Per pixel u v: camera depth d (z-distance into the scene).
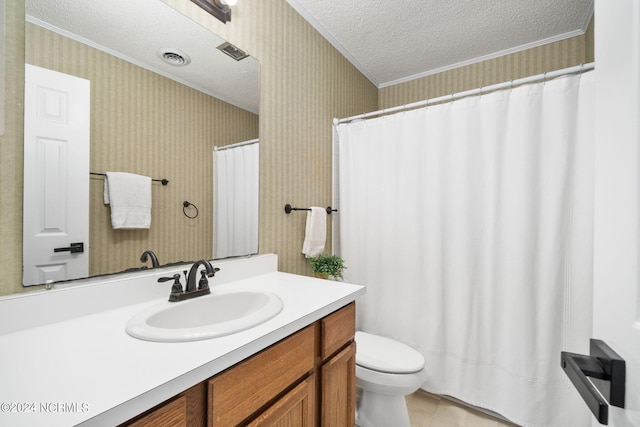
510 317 1.53
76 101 0.92
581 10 1.78
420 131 1.80
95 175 0.97
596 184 0.50
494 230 1.58
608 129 0.47
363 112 2.53
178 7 1.19
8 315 0.77
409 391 1.39
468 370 1.66
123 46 1.04
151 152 1.11
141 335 0.73
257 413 0.77
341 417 1.11
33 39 0.84
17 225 0.82
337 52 2.17
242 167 1.44
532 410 1.48
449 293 1.73
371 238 1.98
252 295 1.13
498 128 1.57
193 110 1.24
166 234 1.16
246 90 1.46
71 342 0.72
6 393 0.51
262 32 1.54
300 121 1.79
